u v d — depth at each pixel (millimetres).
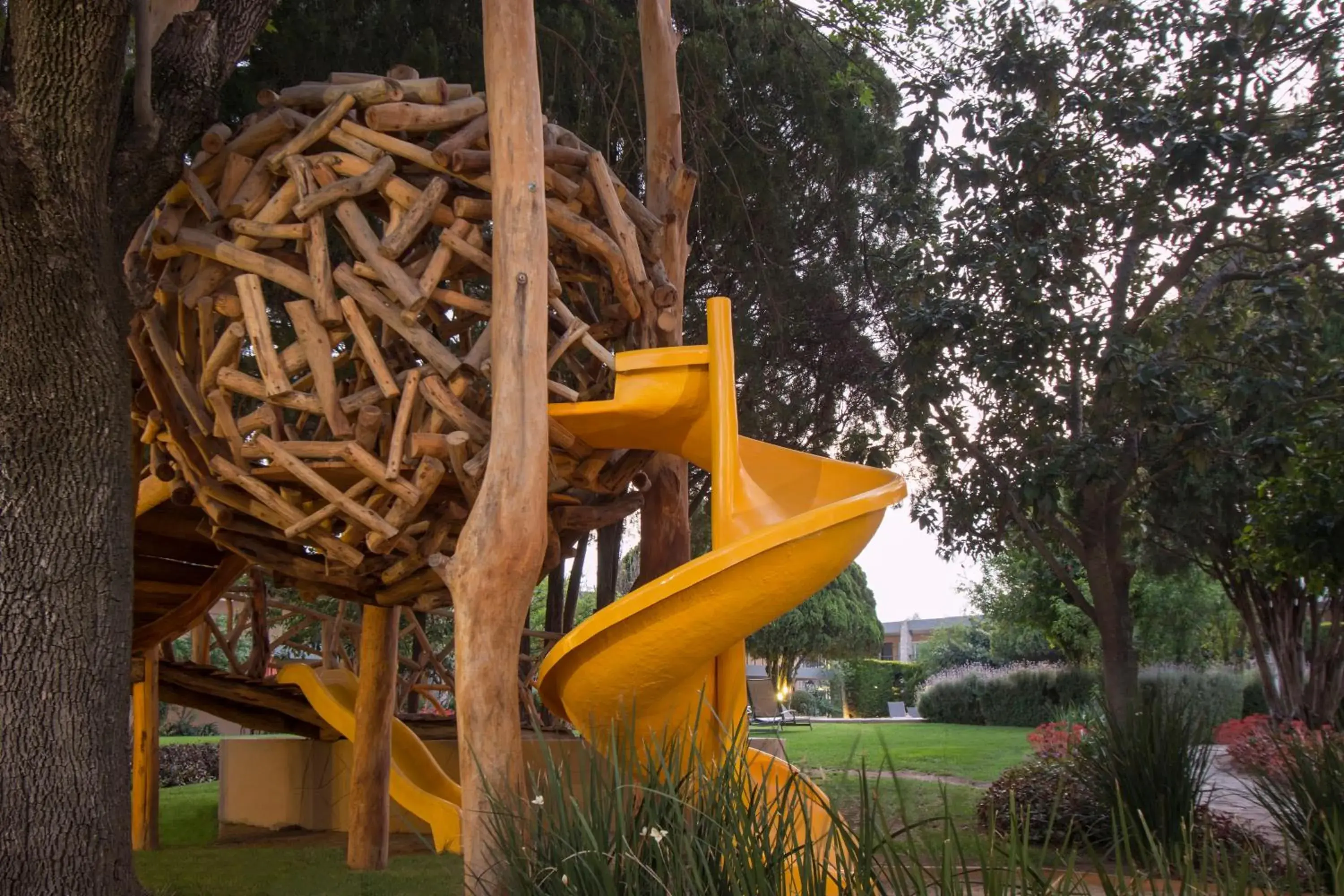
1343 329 9836
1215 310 9914
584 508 5473
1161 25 9734
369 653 6840
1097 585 9719
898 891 2094
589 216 5223
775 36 10773
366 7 8797
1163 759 6043
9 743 3688
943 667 29719
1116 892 2010
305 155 4641
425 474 4371
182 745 15414
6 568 3781
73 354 3895
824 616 28812
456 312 5078
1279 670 12734
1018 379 9172
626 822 2695
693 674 4098
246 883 6199
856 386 11859
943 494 10523
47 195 3754
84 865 3717
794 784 2699
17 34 3719
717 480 4457
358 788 6770
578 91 10102
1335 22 9383
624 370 4668
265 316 4492
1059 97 9852
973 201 9922
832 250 11664
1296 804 4922
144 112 4270
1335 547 8516
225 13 4695
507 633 4066
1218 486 9883
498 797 3652
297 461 4551
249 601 9641
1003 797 6461
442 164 4398
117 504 4004
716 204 10828
